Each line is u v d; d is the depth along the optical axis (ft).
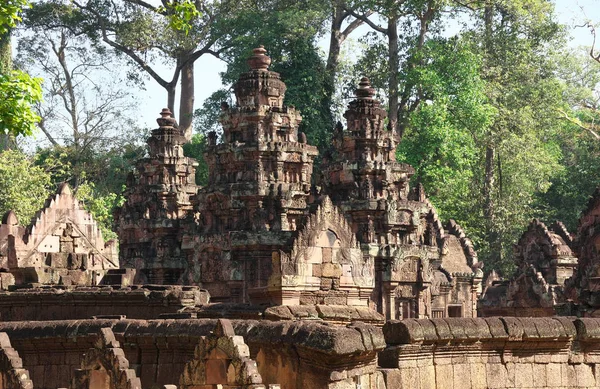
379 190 163.94
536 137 288.92
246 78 159.74
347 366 59.67
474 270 199.62
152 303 104.78
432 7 262.26
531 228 205.57
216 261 155.02
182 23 121.29
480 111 253.85
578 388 76.64
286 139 158.61
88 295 109.70
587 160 294.87
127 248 189.88
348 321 101.19
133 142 292.81
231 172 157.58
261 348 63.67
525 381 74.08
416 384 67.36
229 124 159.22
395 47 270.46
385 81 268.62
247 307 98.78
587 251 134.92
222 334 54.90
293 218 153.38
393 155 168.14
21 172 234.79
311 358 59.82
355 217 160.66
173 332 70.49
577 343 77.36
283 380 61.93
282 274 104.99
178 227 186.29
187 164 191.93
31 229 149.89
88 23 295.69
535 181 283.38
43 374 76.59
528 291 179.22
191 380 55.21
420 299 163.63
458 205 262.88
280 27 261.85
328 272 107.45
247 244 148.05
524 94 276.62
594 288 130.31
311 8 269.23
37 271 136.87
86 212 158.20
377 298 159.12
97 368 57.93
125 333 72.33
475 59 258.57
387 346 67.46
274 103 159.84
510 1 273.33
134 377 56.65
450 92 256.73
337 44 285.84
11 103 107.96
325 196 108.27
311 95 258.98
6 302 116.67
